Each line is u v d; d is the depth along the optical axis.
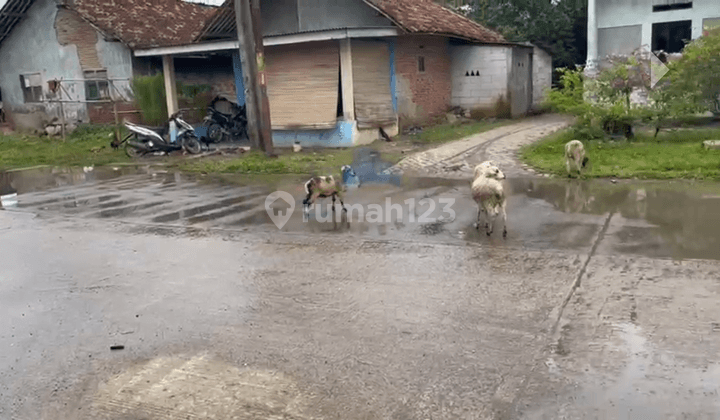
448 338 4.76
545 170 11.41
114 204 10.79
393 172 12.38
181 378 4.36
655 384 3.96
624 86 13.54
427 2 22.03
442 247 7.17
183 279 6.52
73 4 21.70
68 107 23.17
